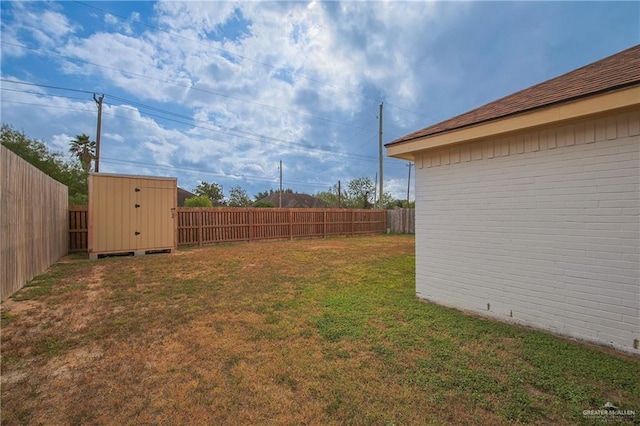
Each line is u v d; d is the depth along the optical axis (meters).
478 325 3.61
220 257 8.95
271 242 13.68
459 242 4.27
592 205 3.07
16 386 2.36
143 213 9.33
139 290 5.21
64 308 4.24
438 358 2.78
